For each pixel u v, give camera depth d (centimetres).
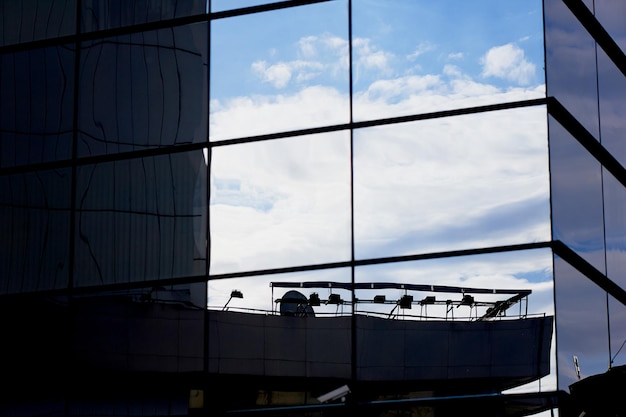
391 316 2569
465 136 2627
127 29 2897
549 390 2458
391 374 2541
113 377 2733
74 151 2881
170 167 2794
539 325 2498
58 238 2853
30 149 2914
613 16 3114
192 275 2723
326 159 2692
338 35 2745
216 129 2781
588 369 2586
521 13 2661
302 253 2659
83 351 2770
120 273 2783
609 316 2775
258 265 2683
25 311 2834
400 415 2514
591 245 2730
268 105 2756
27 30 2977
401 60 2695
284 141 2728
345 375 2564
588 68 2870
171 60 2848
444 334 2536
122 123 2853
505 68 2642
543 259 2527
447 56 2677
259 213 2709
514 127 2608
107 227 2817
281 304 2645
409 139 2652
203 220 2745
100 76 2895
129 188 2819
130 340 2739
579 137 2747
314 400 2573
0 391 2795
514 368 2486
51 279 2836
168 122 2819
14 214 2894
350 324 2588
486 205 2581
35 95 2938
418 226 2600
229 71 2802
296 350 2611
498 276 2539
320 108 2722
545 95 2608
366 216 2633
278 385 2608
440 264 2572
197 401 2656
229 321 2675
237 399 2630
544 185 2564
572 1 2822
